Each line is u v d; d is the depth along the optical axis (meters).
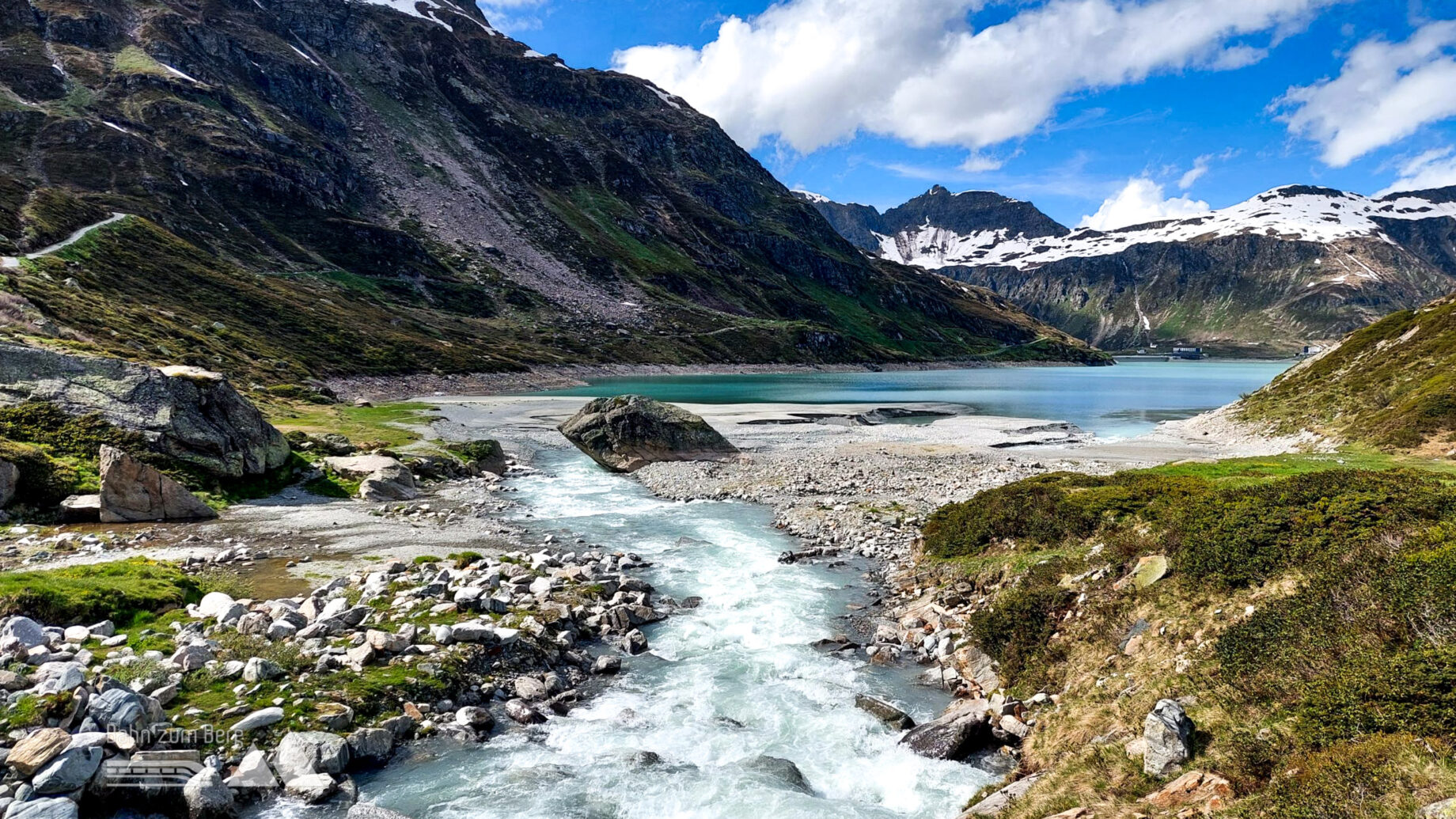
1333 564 13.55
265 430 38.12
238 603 17.83
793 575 26.09
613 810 11.73
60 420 32.56
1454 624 9.92
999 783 12.37
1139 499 22.78
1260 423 60.94
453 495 40.44
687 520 35.53
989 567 22.61
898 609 22.23
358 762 12.58
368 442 50.06
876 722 15.11
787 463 51.47
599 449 52.94
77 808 9.69
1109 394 132.62
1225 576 15.30
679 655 18.75
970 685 16.73
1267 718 10.77
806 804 11.90
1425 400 43.34
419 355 129.62
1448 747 8.14
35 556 23.34
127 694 11.84
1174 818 9.22
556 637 18.56
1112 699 13.66
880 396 126.88
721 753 13.86
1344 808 7.86
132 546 25.58
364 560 25.05
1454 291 58.66
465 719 14.23
